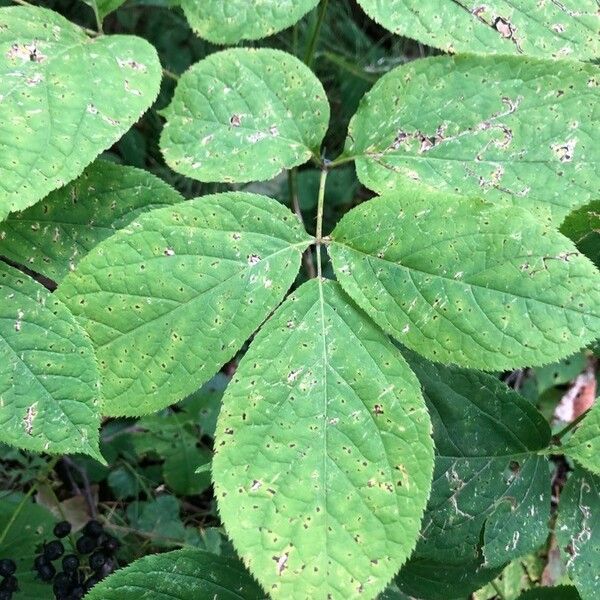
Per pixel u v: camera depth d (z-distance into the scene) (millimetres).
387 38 816
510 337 324
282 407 332
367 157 390
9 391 334
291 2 400
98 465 617
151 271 342
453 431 412
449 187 376
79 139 344
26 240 379
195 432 630
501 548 406
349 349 340
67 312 337
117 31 696
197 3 402
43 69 351
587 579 392
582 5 386
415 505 322
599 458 348
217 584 388
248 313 346
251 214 354
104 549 484
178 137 381
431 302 334
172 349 342
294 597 312
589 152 369
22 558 500
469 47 383
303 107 391
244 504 320
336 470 325
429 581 438
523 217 331
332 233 359
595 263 392
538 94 377
